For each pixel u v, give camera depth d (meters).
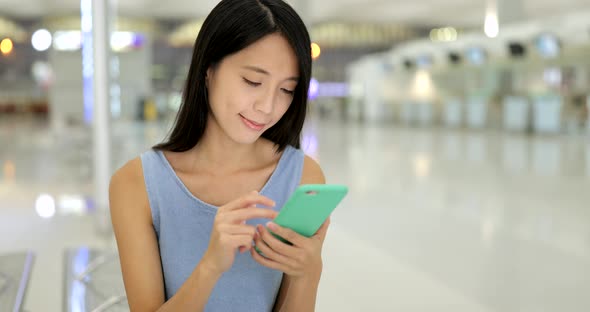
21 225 5.15
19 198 6.36
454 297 3.35
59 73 15.14
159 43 32.12
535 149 12.29
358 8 24.02
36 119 26.03
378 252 4.32
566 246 4.45
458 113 21.20
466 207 6.00
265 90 1.02
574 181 7.65
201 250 1.12
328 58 34.44
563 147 12.64
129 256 1.09
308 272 1.00
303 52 1.03
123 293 2.38
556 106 16.27
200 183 1.15
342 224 5.23
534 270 3.86
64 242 4.62
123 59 20.12
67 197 6.43
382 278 3.72
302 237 0.97
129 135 14.50
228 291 1.12
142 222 1.11
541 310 3.13
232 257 0.96
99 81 4.85
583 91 15.84
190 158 1.17
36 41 15.19
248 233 0.95
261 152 1.20
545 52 15.77
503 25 18.59
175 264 1.11
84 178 7.84
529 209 5.87
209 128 1.15
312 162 1.25
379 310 3.17
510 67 18.28
